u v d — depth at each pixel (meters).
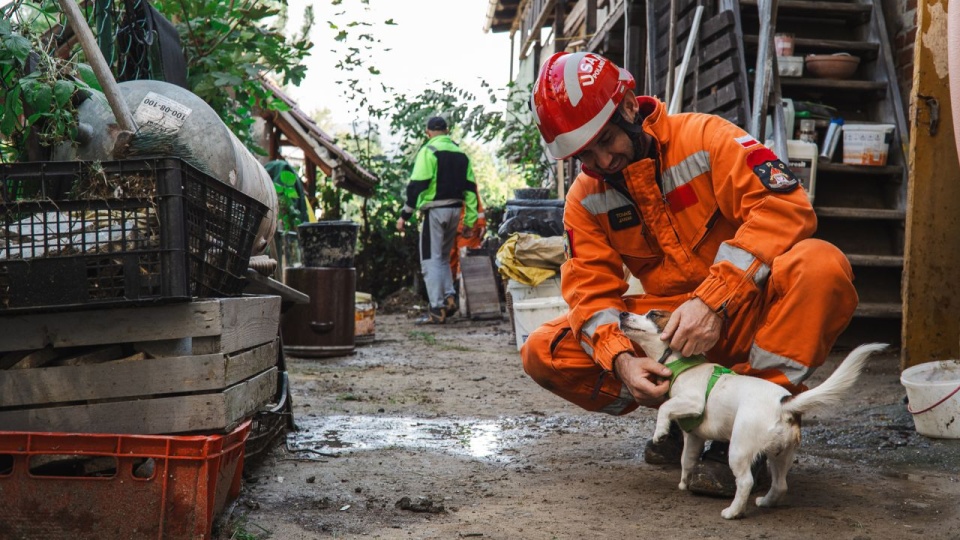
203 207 2.30
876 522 2.46
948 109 4.18
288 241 7.96
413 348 7.50
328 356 6.69
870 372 5.27
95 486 2.08
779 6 6.72
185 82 3.76
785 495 2.66
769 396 2.41
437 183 9.59
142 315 2.20
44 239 2.12
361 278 13.36
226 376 2.25
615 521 2.48
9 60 2.62
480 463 3.26
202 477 2.09
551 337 3.06
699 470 2.74
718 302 2.56
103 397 2.19
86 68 2.76
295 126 11.12
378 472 3.08
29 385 2.18
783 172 2.62
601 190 2.89
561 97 2.60
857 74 6.95
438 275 9.76
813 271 2.52
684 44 7.27
